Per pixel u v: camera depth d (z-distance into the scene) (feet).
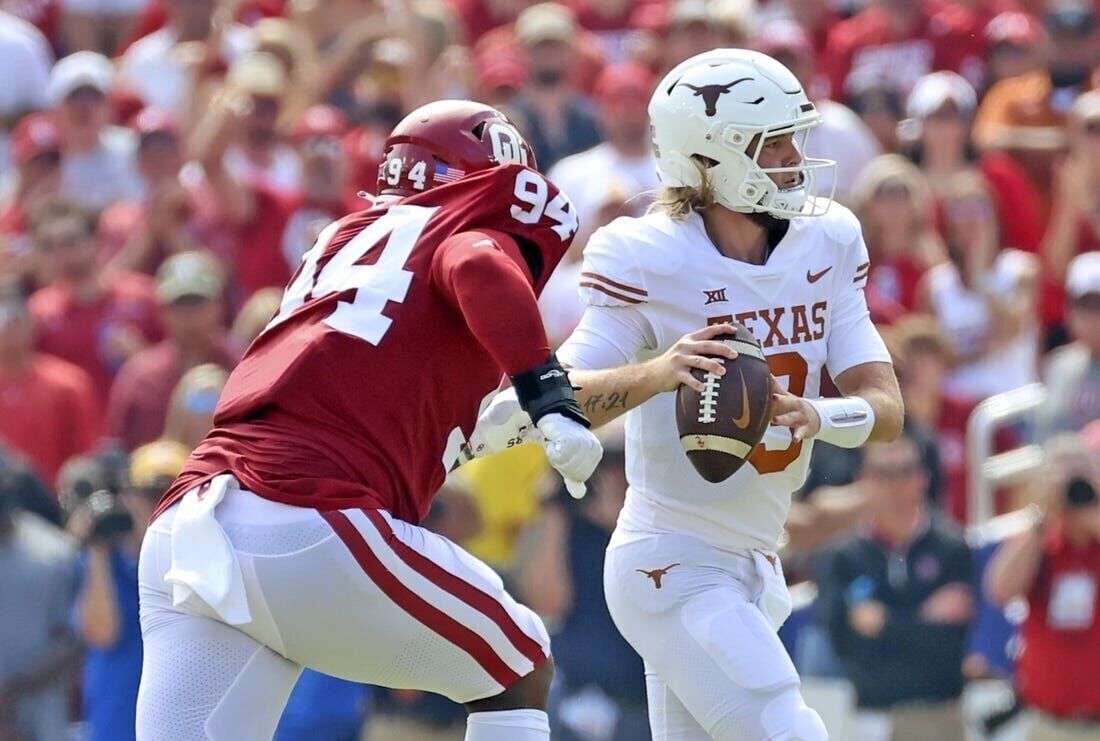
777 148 49.06
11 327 96.68
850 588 83.05
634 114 108.17
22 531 83.46
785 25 121.08
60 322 102.22
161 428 96.53
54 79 120.67
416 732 80.79
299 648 42.70
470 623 43.24
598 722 82.53
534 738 44.78
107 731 81.71
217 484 42.60
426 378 43.29
